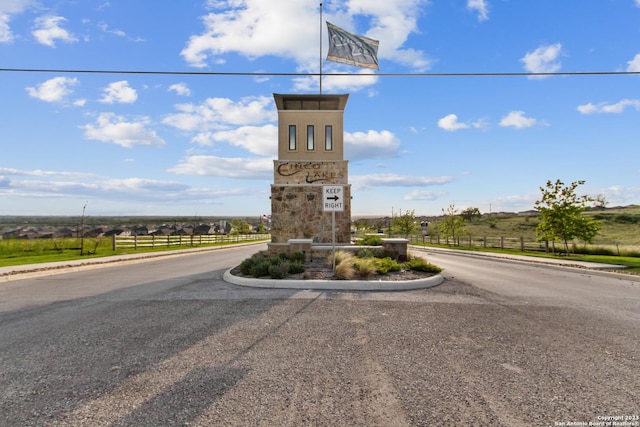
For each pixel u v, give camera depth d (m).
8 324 6.36
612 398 3.64
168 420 3.16
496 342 5.37
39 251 23.83
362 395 3.67
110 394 3.66
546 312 7.31
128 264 17.62
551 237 23.03
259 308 7.46
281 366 4.42
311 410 3.36
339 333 5.77
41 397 3.59
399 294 9.02
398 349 5.04
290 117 17.36
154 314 7.00
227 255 24.30
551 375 4.20
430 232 56.22
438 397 3.64
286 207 16.86
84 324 6.32
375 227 74.25
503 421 3.19
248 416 3.24
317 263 13.52
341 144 17.39
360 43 18.53
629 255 22.27
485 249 30.41
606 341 5.46
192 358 4.68
